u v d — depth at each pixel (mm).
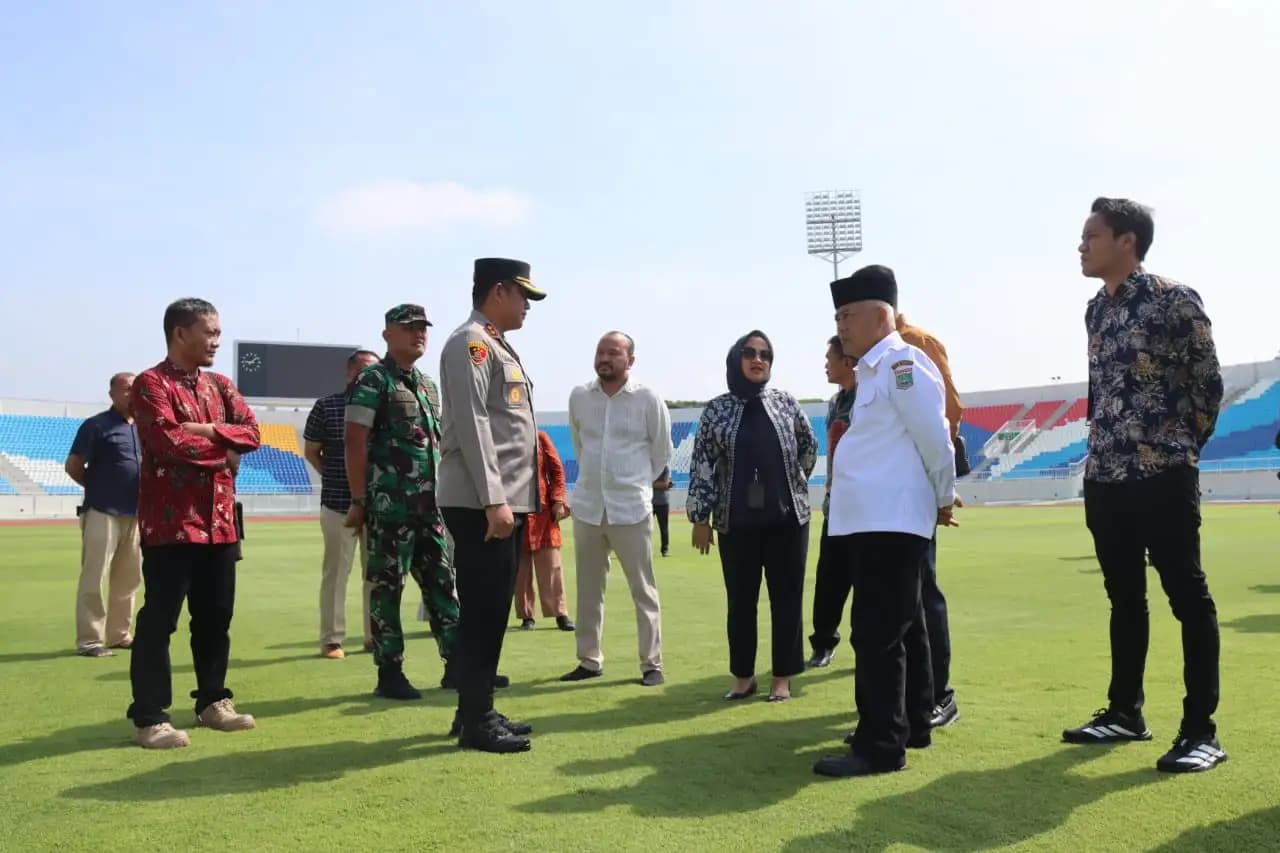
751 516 5242
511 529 4230
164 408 4516
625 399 6039
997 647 6488
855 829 3100
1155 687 5078
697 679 5922
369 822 3227
